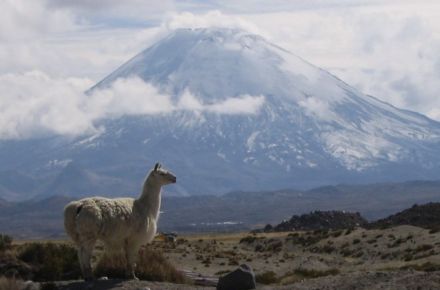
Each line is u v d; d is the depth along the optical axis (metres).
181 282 58.19
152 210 51.78
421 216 160.25
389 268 83.12
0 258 56.38
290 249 134.75
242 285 49.12
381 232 124.00
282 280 74.62
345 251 116.62
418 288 43.91
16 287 49.31
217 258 108.75
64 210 50.03
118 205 50.19
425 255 95.25
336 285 47.16
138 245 51.28
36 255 57.41
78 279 56.16
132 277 51.50
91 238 49.19
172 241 152.88
